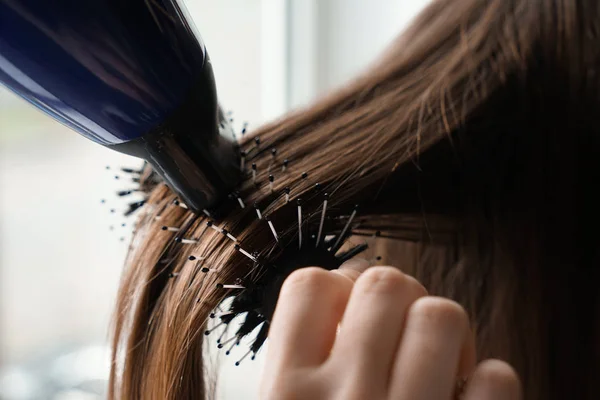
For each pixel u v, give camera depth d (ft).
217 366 1.04
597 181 1.21
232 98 1.66
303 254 0.92
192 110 0.84
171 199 1.00
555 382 1.23
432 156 1.07
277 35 1.75
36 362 2.10
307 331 0.84
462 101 1.11
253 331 0.98
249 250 0.91
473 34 1.18
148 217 1.03
